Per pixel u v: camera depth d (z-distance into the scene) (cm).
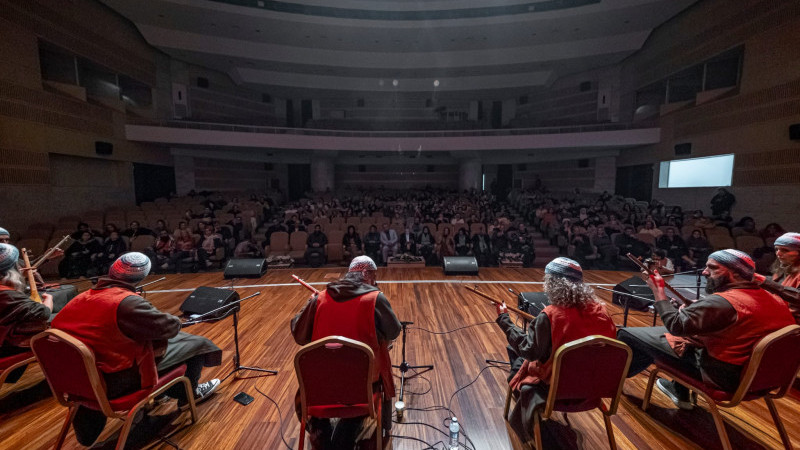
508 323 211
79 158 976
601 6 1112
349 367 169
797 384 271
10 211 779
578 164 1598
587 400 188
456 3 1180
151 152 1255
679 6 1075
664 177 1188
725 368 188
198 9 1120
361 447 206
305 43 1391
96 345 175
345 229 912
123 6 1078
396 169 1962
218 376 291
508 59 1452
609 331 183
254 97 1742
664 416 239
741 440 214
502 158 1714
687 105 1127
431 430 226
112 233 709
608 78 1477
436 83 1688
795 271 244
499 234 845
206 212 978
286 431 225
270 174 1828
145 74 1251
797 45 795
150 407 247
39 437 216
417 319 422
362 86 1684
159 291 547
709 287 219
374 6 1198
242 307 468
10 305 215
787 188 813
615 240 791
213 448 209
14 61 791
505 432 224
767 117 855
